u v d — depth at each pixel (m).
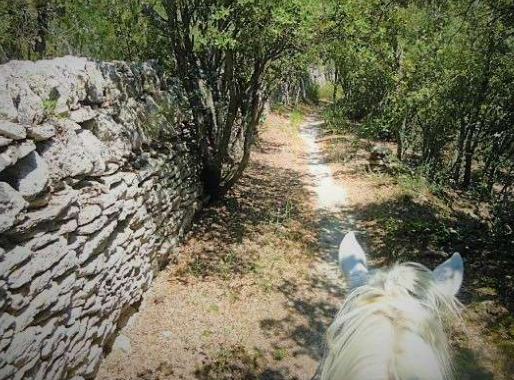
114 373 5.24
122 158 5.91
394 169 15.10
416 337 1.46
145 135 6.91
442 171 16.11
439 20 12.61
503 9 8.76
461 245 9.40
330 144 18.89
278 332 6.43
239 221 9.93
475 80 13.66
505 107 13.24
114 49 8.61
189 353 5.79
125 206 5.70
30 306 3.53
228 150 12.05
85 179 4.81
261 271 7.95
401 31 13.09
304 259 8.59
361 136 19.86
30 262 3.54
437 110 14.50
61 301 4.00
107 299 5.21
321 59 9.20
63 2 7.84
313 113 30.39
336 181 13.88
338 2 7.59
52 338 3.88
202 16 8.47
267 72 9.37
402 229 10.07
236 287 7.37
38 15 7.69
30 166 3.65
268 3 6.93
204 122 9.84
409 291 1.69
